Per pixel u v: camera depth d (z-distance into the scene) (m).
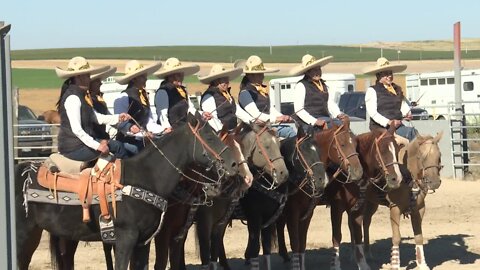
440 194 20.23
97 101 10.25
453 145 23.36
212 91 11.36
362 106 32.31
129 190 8.69
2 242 5.89
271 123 11.19
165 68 10.70
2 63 5.93
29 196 8.98
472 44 144.50
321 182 10.79
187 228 9.84
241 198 11.02
